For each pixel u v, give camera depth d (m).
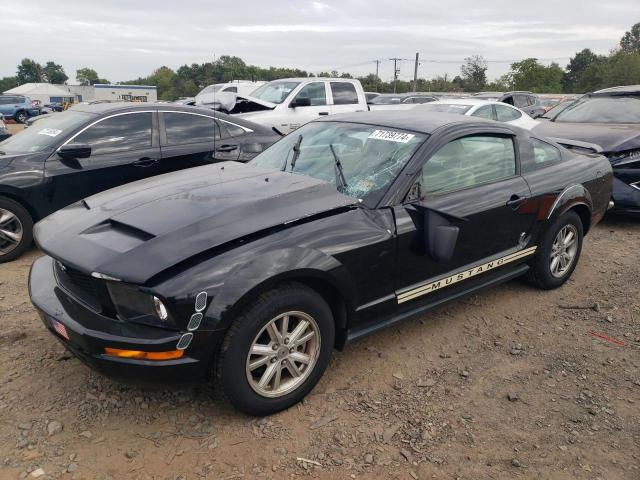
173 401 3.02
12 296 4.42
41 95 73.12
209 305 2.50
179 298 2.45
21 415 2.87
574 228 4.63
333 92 10.95
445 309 4.29
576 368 3.46
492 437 2.79
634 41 117.44
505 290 4.69
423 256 3.40
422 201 3.40
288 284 2.79
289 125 10.14
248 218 2.85
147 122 5.99
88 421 2.84
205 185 3.37
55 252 2.76
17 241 5.27
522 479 2.51
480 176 3.85
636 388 3.25
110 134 5.75
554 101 27.30
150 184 3.53
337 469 2.55
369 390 3.18
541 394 3.18
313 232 2.91
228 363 2.62
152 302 2.49
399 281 3.33
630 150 6.33
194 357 2.54
